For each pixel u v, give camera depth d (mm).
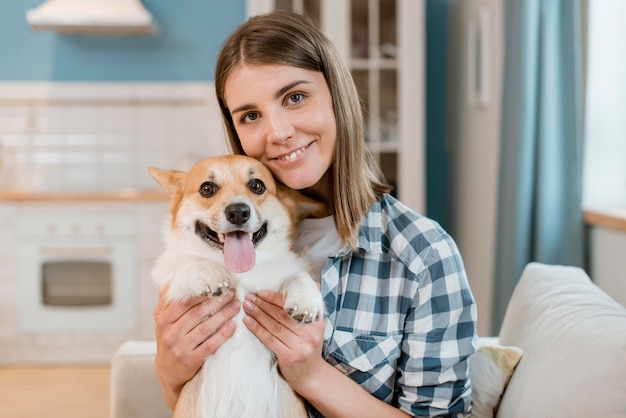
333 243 1525
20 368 3916
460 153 4242
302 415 1371
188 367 1335
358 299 1418
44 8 4055
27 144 4547
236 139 1627
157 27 4410
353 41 4039
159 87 4535
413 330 1393
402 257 1414
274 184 1511
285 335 1296
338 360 1411
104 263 3957
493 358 1565
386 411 1350
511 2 2758
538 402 1329
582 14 2613
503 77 2859
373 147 4066
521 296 1764
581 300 1561
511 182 2670
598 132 2561
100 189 4586
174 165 4586
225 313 1332
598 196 2557
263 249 1437
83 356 3992
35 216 3910
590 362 1255
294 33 1378
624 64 2549
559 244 2533
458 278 1390
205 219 1417
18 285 3939
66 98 4520
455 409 1389
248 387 1323
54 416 3162
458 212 4297
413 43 4020
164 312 1367
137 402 1710
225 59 1441
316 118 1380
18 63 4492
